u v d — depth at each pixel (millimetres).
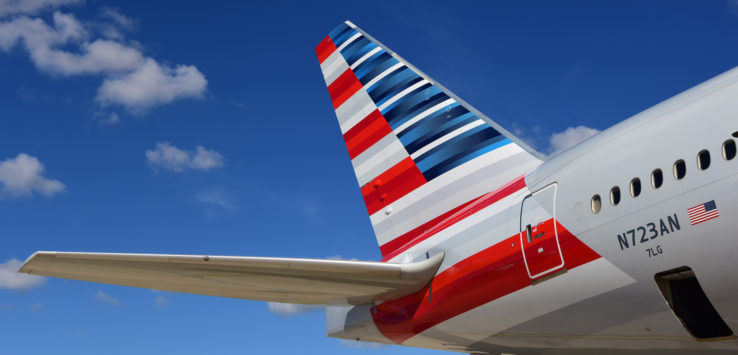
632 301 7047
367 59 14000
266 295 9844
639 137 7305
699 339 6844
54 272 7988
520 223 8492
